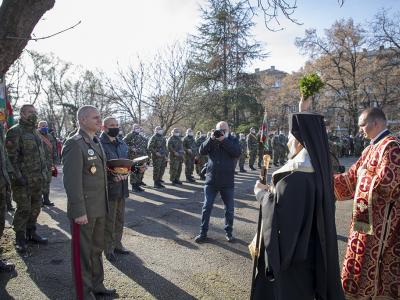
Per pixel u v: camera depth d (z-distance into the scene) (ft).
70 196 10.84
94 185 11.52
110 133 15.62
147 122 87.15
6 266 14.21
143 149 34.86
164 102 79.82
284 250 8.16
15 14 10.48
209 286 13.20
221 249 17.22
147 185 37.52
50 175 26.25
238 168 57.57
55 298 12.14
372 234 10.04
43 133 25.67
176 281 13.57
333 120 118.01
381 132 10.76
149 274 14.15
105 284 13.17
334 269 8.43
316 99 112.27
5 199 14.61
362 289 10.19
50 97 131.95
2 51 10.64
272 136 61.16
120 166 14.02
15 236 17.66
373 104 109.91
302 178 8.39
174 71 80.43
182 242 18.21
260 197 9.59
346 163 68.74
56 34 10.78
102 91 99.04
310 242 8.60
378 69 99.25
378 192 9.96
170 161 38.45
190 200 29.37
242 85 88.89
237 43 86.63
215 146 18.12
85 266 11.32
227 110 87.66
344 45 106.63
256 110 87.61
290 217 8.21
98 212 11.62
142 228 20.70
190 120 90.17
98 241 12.10
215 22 84.89
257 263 9.34
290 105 142.41
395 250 10.06
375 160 10.18
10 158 16.06
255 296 9.32
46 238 17.89
